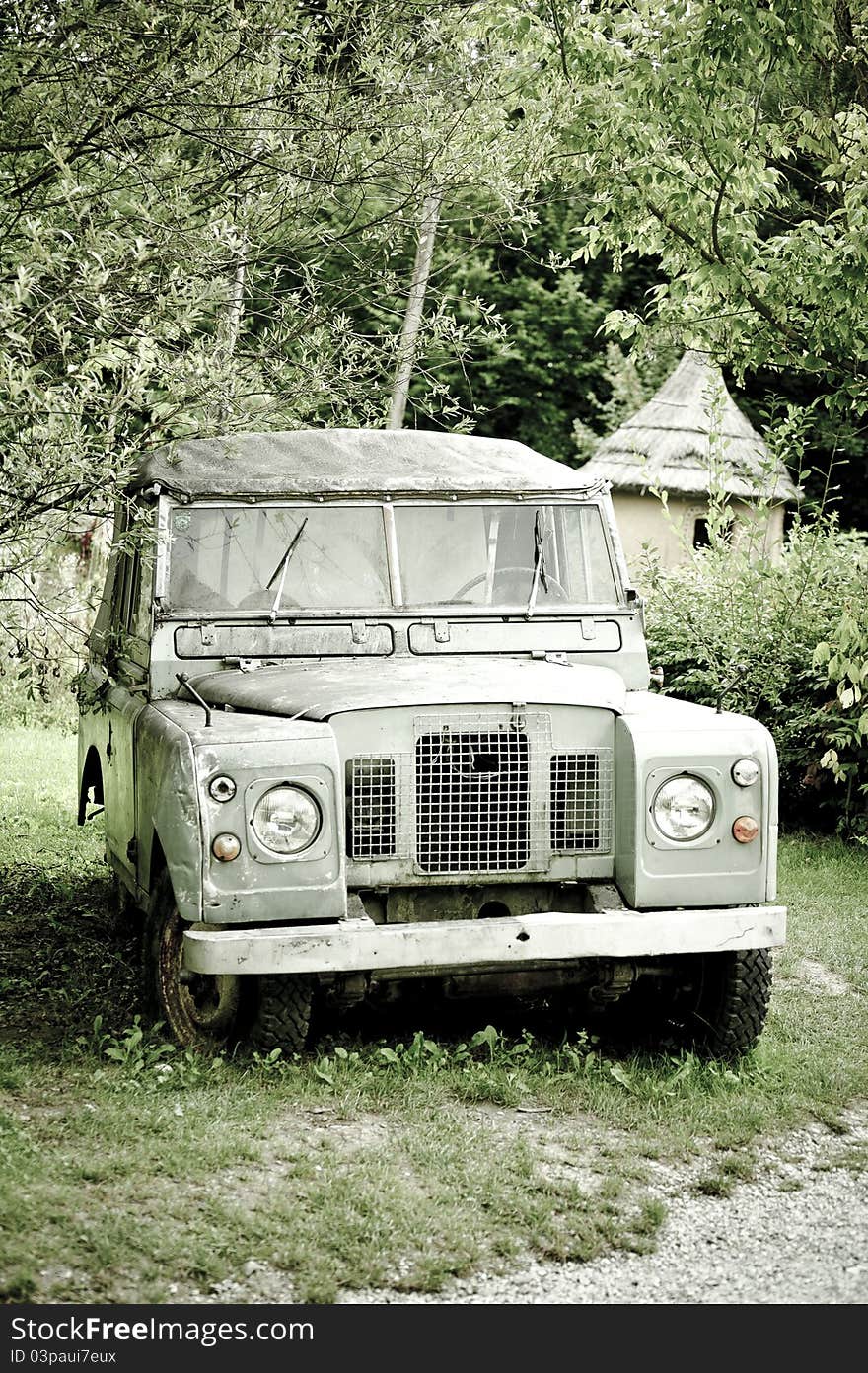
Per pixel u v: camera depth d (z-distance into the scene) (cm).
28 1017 604
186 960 498
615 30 936
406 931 508
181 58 642
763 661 1136
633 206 984
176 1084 521
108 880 868
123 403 550
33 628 685
